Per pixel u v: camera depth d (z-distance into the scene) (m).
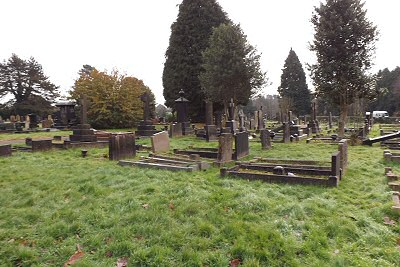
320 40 19.06
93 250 4.22
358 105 31.73
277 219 4.94
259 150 13.83
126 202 5.77
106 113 31.44
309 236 4.36
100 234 4.56
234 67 26.12
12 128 31.91
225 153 10.16
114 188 6.87
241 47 26.81
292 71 60.56
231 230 4.52
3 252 4.18
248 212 5.20
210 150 12.66
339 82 18.64
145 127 21.66
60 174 8.45
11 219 5.25
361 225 4.79
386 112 58.22
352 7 18.38
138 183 7.16
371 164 9.84
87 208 5.59
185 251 4.02
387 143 14.95
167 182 7.22
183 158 10.34
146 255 3.96
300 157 11.73
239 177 7.92
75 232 4.72
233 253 3.98
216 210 5.27
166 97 37.53
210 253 3.99
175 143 17.62
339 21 18.25
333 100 19.67
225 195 6.05
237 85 27.38
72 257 4.02
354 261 3.75
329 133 23.91
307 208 5.42
